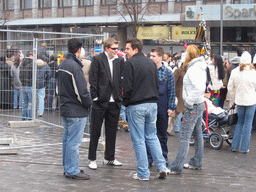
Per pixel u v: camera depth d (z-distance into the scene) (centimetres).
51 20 2744
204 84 557
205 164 641
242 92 721
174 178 554
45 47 916
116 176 555
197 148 599
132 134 543
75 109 523
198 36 1073
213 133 764
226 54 2242
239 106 729
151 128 553
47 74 920
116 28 2597
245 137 728
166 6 2423
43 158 641
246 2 2109
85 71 803
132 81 536
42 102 960
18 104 1035
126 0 2366
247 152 740
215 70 888
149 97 536
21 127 952
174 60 1675
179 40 2366
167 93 607
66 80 520
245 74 716
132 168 601
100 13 2645
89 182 522
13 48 991
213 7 2095
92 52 775
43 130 915
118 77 594
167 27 2391
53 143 759
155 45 2438
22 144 741
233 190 504
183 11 2383
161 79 604
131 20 2288
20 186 495
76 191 483
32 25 2970
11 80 1014
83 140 732
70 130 529
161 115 605
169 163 616
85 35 783
